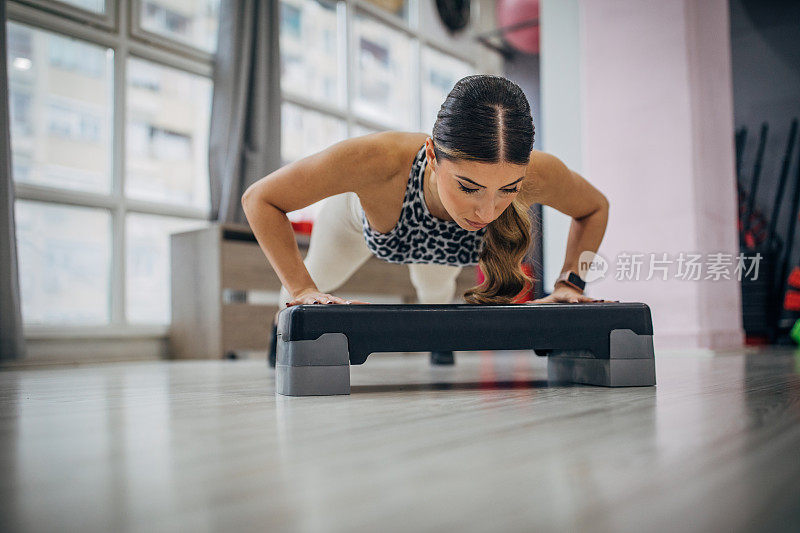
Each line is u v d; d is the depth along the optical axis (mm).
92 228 4406
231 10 4609
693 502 509
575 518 469
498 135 1248
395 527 451
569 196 1646
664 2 4156
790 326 5215
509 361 3447
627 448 745
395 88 6590
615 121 4328
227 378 2289
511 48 6996
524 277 1631
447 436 846
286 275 1568
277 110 4805
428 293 2465
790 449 725
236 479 611
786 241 5738
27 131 4582
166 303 4934
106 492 565
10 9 3836
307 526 456
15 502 534
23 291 4379
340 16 5805
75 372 2852
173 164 5102
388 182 1554
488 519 468
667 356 3561
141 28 4422
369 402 1289
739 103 6043
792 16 5867
